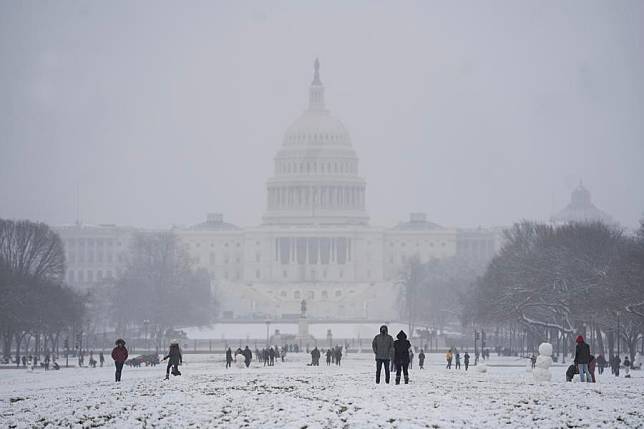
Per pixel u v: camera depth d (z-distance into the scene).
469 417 78.69
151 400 91.81
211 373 135.00
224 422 78.69
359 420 77.50
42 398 98.75
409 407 82.88
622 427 76.44
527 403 86.88
